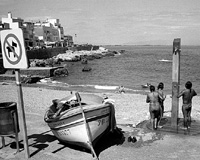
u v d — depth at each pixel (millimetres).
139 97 18312
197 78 40688
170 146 7152
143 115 11781
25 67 5660
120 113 12539
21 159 6418
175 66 8344
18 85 5992
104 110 7125
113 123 7602
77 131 6762
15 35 5707
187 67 62406
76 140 6969
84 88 27531
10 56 5891
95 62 84125
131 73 50688
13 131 6633
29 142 7883
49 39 106500
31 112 13109
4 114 6406
